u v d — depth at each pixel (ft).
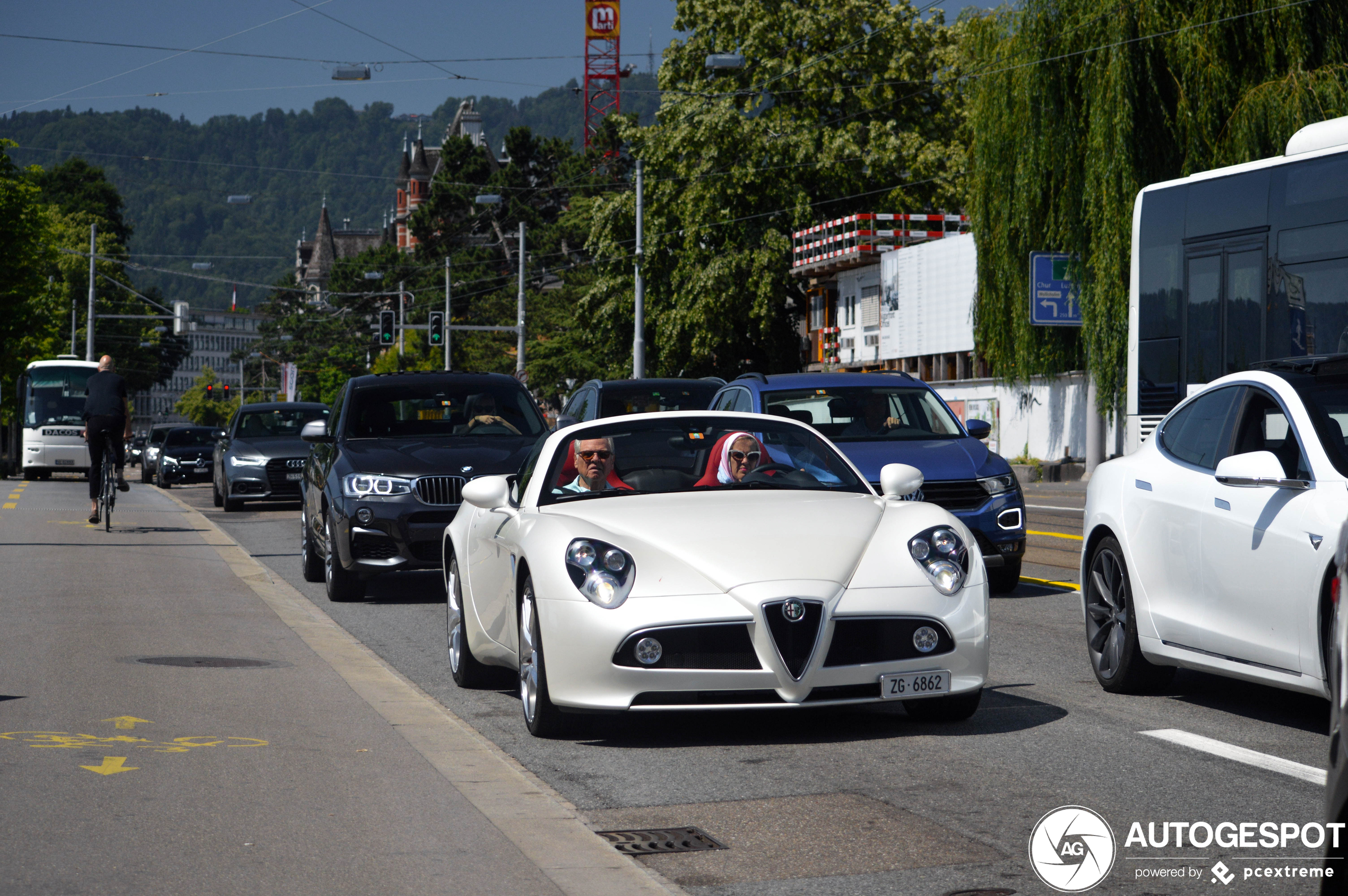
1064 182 95.35
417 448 42.16
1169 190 48.34
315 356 452.76
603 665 21.15
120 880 14.78
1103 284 88.99
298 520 74.54
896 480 24.71
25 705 24.18
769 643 20.79
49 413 141.18
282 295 555.28
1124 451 100.17
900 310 149.28
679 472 25.44
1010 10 96.48
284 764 20.01
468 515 28.37
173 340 390.21
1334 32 79.20
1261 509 21.85
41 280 204.13
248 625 34.22
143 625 33.76
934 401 44.21
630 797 18.92
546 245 345.31
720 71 169.89
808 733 22.72
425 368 305.73
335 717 23.39
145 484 135.54
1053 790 18.81
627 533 22.25
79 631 32.60
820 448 26.21
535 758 21.36
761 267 160.35
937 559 22.17
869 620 21.25
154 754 20.58
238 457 81.66
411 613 39.19
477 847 15.96
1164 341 48.29
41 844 16.08
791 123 163.53
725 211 161.79
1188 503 23.68
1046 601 40.11
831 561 21.68
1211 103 82.28
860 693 21.43
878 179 165.78
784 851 16.22
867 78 169.78
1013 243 101.65
